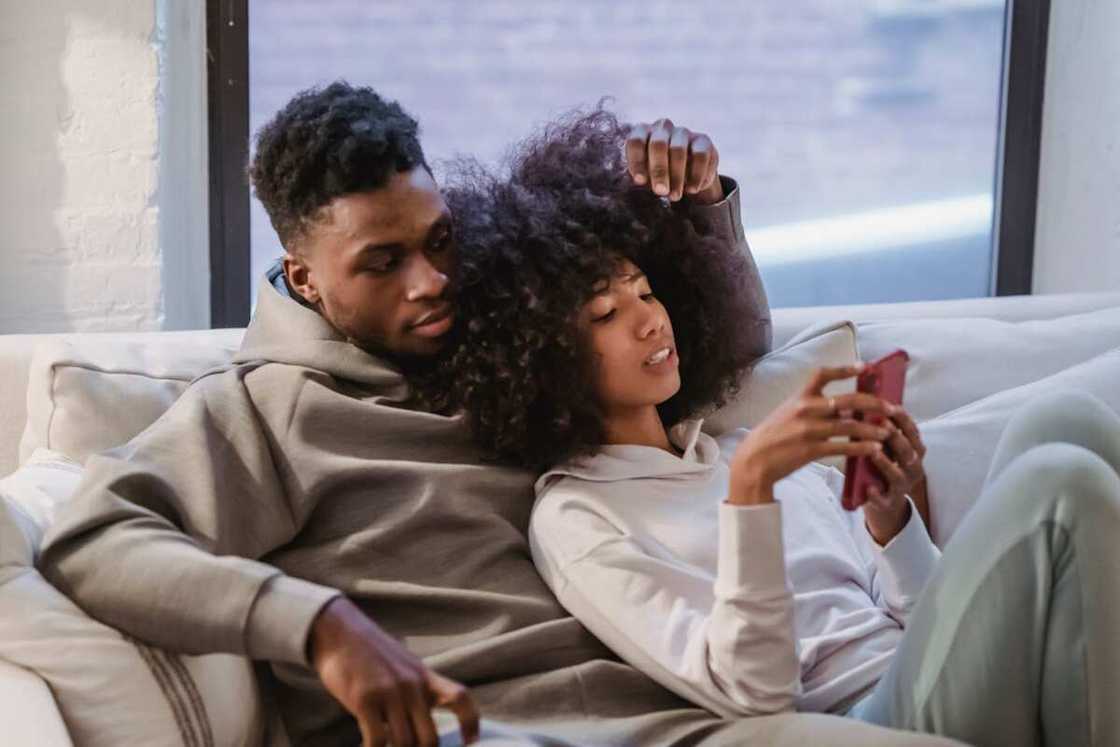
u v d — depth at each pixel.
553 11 2.76
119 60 2.42
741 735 1.51
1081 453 1.49
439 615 1.70
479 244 1.78
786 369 2.06
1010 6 2.86
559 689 1.63
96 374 1.85
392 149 1.70
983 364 2.15
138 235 2.46
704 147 1.84
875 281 2.96
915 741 1.42
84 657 1.48
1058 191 2.90
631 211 1.84
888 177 2.93
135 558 1.48
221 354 1.96
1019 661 1.47
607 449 1.80
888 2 2.87
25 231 2.42
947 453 2.02
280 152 1.72
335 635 1.39
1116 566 1.45
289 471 1.71
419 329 1.76
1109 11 2.80
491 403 1.77
